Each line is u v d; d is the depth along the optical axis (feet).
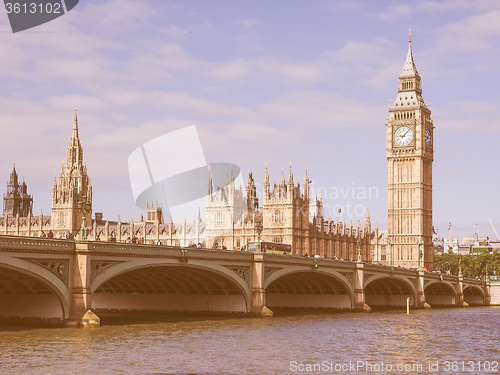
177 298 425.69
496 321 444.96
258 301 403.95
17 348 252.42
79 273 300.20
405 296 644.27
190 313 420.77
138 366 226.58
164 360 238.48
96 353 247.09
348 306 514.68
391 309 621.31
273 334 322.14
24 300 315.99
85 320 300.20
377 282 604.90
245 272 403.75
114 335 294.46
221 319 390.01
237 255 392.68
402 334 343.05
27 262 281.54
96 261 308.19
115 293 444.55
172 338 295.07
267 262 412.36
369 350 278.87
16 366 221.46
